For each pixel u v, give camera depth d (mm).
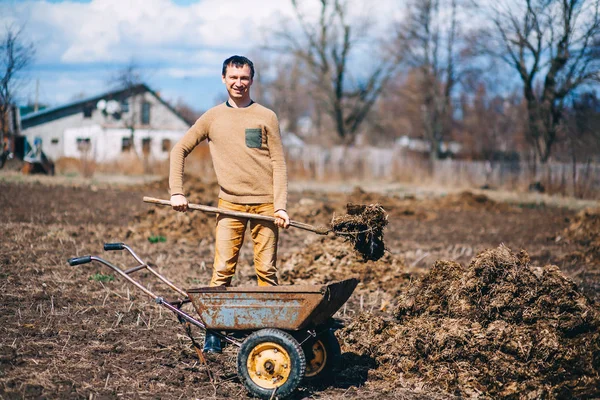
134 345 6387
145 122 60156
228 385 5520
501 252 6141
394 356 5934
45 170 33281
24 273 9219
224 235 5875
